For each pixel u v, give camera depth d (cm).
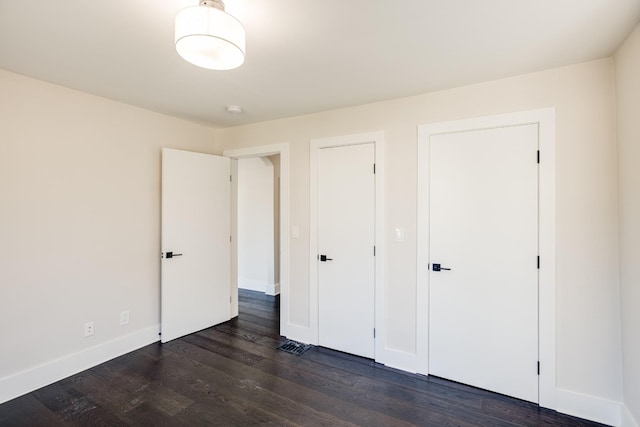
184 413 209
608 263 200
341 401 223
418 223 261
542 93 218
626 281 186
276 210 499
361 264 291
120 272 291
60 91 249
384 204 277
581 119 207
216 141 385
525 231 224
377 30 170
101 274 277
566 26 166
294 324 329
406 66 212
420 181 260
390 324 275
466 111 243
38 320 238
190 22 130
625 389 191
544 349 217
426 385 244
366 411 212
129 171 297
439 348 255
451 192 249
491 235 235
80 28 168
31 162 234
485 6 149
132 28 168
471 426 198
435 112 255
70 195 256
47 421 200
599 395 202
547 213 215
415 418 206
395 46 186
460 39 179
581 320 207
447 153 251
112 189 284
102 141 276
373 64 210
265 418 205
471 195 242
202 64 156
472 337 243
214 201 362
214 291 364
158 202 323
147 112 311
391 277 274
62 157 251
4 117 221
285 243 334
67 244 254
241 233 532
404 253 269
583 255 206
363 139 287
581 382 207
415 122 263
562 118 212
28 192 233
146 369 266
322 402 222
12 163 225
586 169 205
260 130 352
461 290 246
